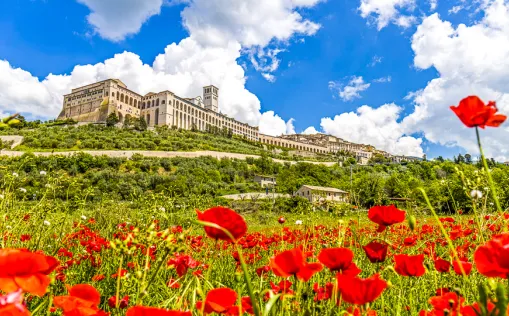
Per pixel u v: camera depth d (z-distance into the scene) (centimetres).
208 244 425
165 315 112
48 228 389
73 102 12469
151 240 164
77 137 8206
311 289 210
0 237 320
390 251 357
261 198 4525
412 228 171
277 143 16675
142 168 6875
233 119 15262
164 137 9875
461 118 130
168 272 298
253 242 416
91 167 5669
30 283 95
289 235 475
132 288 221
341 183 6806
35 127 9275
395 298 233
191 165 7581
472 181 196
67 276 306
